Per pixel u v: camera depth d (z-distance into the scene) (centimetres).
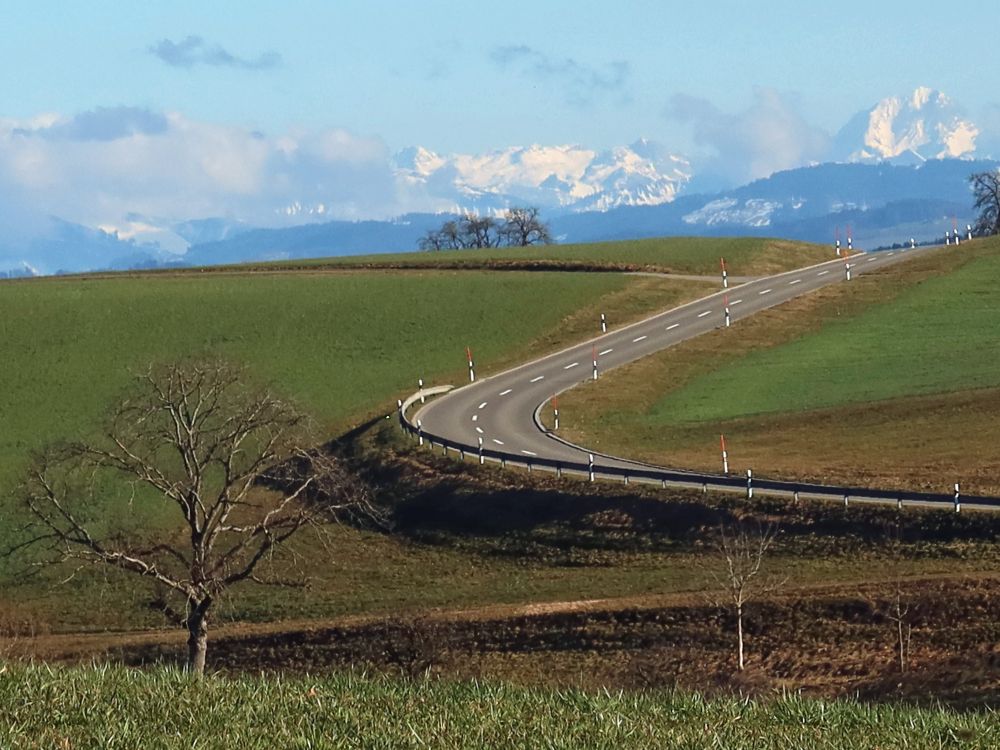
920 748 2727
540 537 10888
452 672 7512
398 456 13638
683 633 8081
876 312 18975
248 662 8438
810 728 2862
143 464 7375
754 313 19400
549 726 2750
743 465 11888
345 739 2595
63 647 8775
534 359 18062
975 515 9412
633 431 14000
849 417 13475
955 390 14025
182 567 10669
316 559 11081
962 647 7338
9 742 2445
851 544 9531
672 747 2636
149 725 2655
